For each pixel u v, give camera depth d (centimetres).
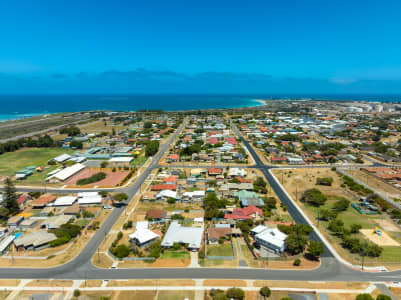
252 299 5003
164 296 5078
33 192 10006
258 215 8212
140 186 10831
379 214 8475
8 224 7762
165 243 6644
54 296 5091
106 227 7675
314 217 8306
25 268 5900
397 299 5009
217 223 7888
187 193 9712
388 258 6250
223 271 5791
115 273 5731
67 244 6838
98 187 10775
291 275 5666
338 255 6372
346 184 10925
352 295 5119
